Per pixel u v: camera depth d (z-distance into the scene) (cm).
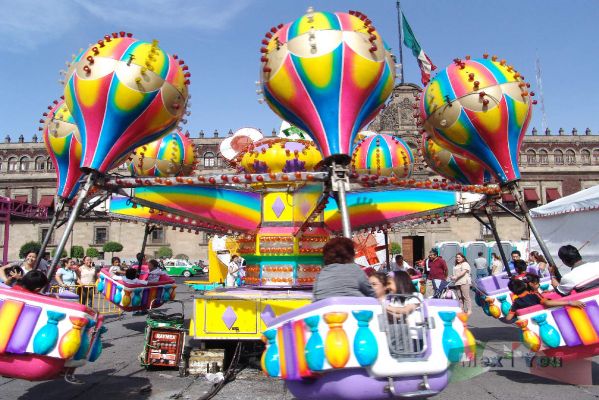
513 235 4122
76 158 691
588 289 505
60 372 400
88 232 4519
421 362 319
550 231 1506
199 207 693
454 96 638
